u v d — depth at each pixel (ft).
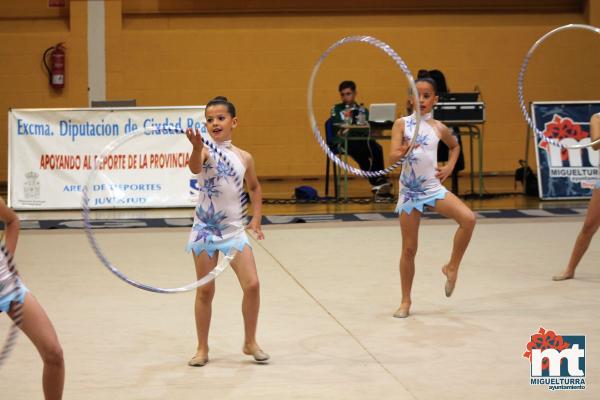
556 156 55.01
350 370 19.81
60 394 15.37
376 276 31.22
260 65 66.64
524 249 36.58
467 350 21.39
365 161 56.44
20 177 50.72
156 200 50.93
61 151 50.93
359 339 22.57
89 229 18.95
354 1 67.62
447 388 18.38
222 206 20.45
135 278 30.94
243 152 21.30
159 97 66.03
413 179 25.08
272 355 21.16
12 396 18.07
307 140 67.46
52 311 25.98
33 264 33.76
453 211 24.72
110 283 30.14
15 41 64.59
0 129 64.85
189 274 31.60
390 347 21.75
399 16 67.77
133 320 24.89
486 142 68.44
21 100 64.90
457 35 67.56
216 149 20.27
